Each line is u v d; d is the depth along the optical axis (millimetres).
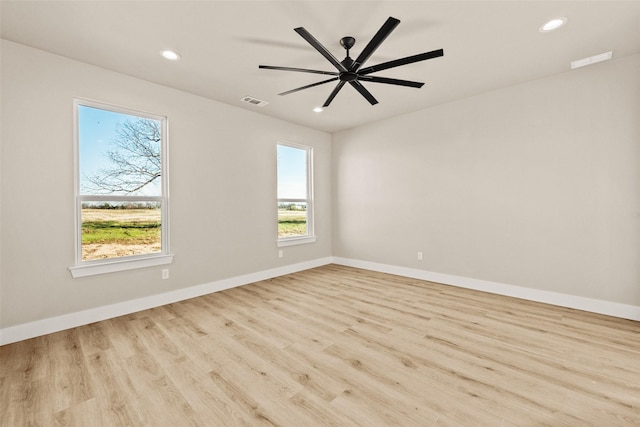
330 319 2723
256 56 2602
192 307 3074
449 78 3068
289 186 4766
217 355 2078
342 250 5227
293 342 2268
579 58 2666
